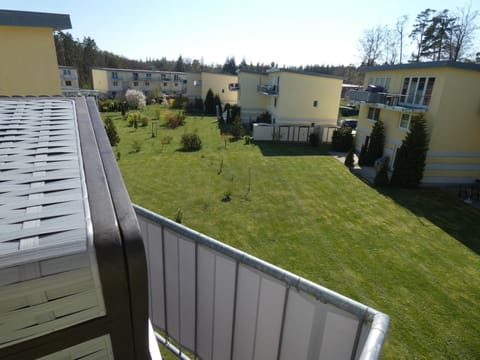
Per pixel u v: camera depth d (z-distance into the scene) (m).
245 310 2.13
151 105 42.31
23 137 1.67
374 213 9.97
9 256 0.88
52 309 0.94
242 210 9.95
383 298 5.96
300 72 21.42
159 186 12.05
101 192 1.22
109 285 1.00
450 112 11.89
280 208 10.20
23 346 0.95
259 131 21.25
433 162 12.52
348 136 18.59
